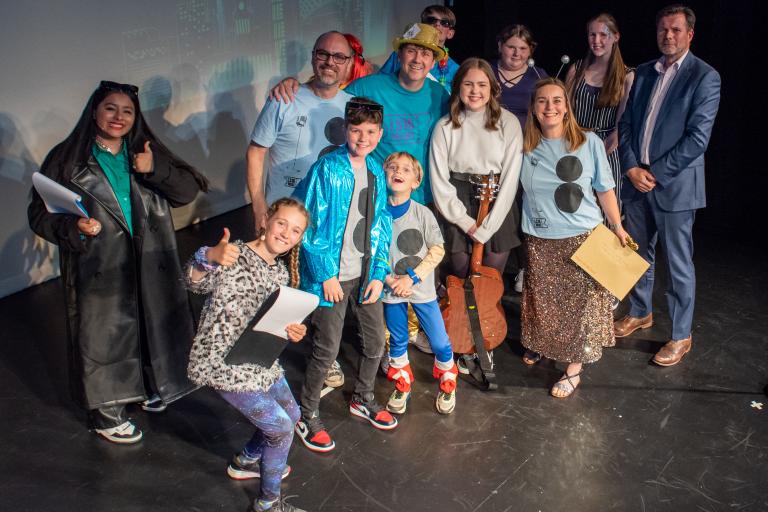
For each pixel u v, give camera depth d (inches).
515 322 177.5
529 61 170.7
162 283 128.7
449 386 140.3
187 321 133.1
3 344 165.0
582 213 140.4
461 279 150.1
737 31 213.2
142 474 125.3
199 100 226.4
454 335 150.2
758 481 125.3
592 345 145.8
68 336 126.9
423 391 149.9
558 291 145.9
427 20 181.3
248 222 240.8
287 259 138.7
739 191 226.2
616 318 179.3
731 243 223.5
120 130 119.3
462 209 146.1
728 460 130.4
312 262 122.8
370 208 124.6
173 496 120.4
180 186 124.8
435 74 182.2
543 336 148.8
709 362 160.9
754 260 211.5
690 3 239.6
